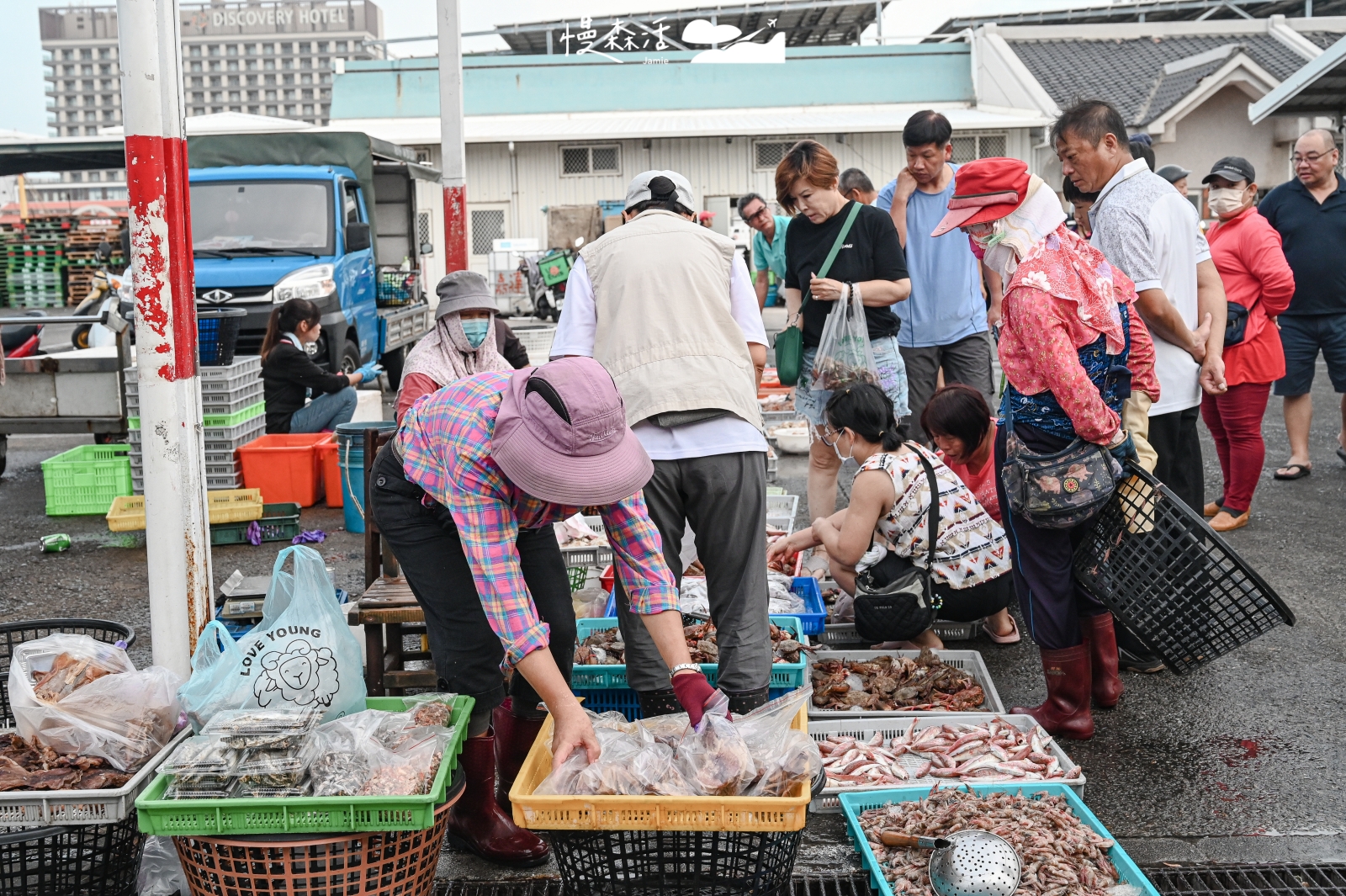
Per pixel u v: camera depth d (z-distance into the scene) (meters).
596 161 26.53
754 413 3.23
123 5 2.94
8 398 7.83
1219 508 6.70
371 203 12.77
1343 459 8.14
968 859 2.65
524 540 2.94
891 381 5.25
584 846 2.46
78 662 2.78
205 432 7.47
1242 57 22.42
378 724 2.66
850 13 29.83
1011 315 3.49
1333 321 7.33
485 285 4.52
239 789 2.45
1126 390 3.65
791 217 5.34
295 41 185.62
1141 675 4.40
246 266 10.83
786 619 4.15
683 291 3.22
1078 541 3.74
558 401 2.35
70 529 7.16
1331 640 4.70
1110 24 31.33
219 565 6.26
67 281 26.36
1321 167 7.10
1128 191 4.37
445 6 8.20
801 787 2.43
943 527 4.22
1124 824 3.23
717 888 2.45
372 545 4.00
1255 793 3.39
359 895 2.49
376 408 9.15
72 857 2.62
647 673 3.29
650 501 3.17
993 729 3.61
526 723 3.17
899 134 26.39
